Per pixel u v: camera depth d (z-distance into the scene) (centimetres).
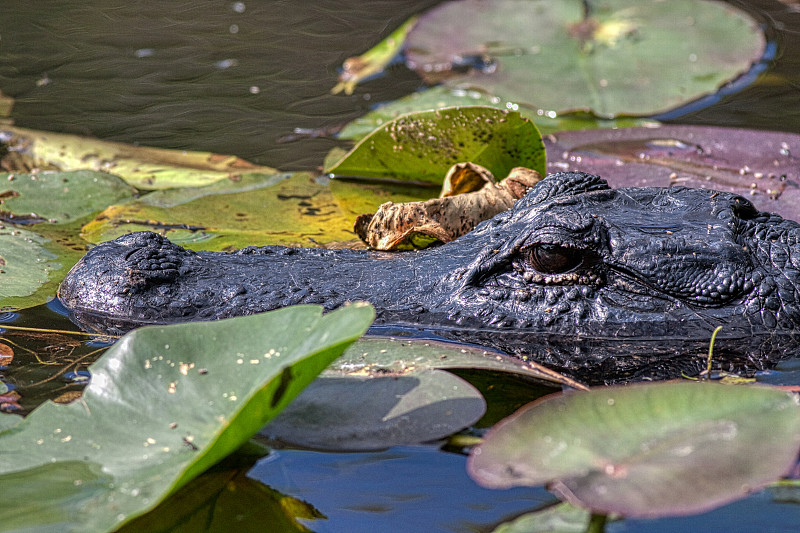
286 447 489
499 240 681
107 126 1206
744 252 665
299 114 1252
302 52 1453
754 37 1385
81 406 476
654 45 1383
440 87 1302
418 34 1476
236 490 459
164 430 454
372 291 674
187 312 650
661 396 437
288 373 418
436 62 1391
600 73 1311
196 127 1209
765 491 446
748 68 1316
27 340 633
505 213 730
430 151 1006
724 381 588
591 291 658
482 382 582
